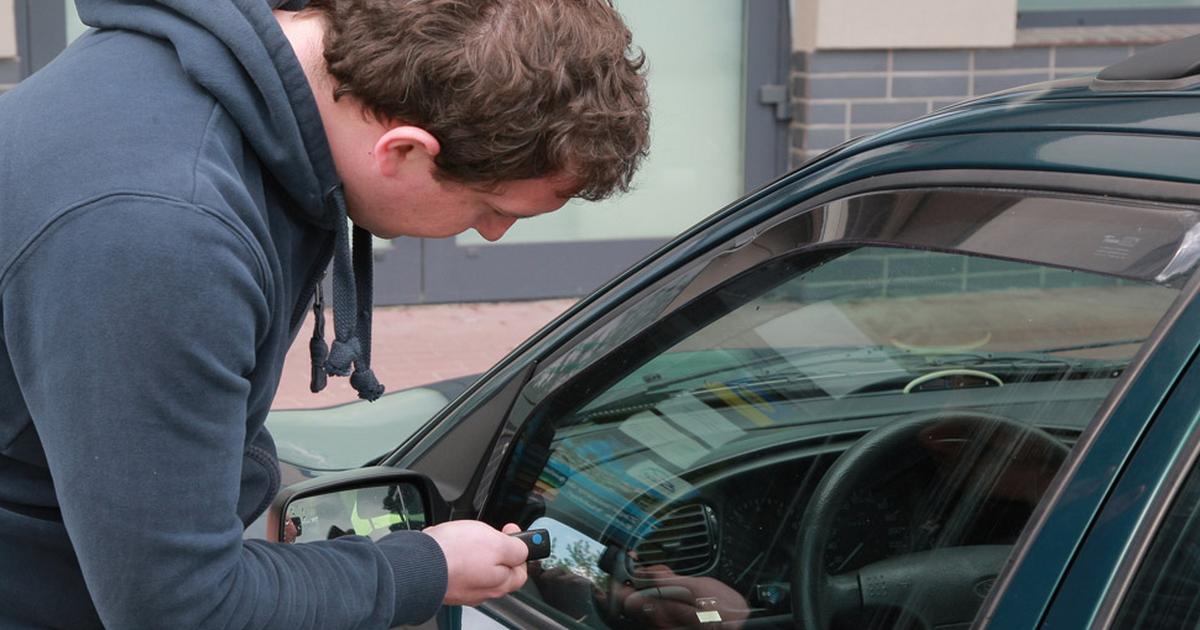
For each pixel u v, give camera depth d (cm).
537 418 176
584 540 166
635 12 671
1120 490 105
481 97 124
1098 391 121
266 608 126
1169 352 107
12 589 138
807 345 157
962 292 142
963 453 139
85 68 126
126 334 113
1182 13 698
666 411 166
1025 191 126
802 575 147
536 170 131
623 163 135
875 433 151
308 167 129
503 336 620
